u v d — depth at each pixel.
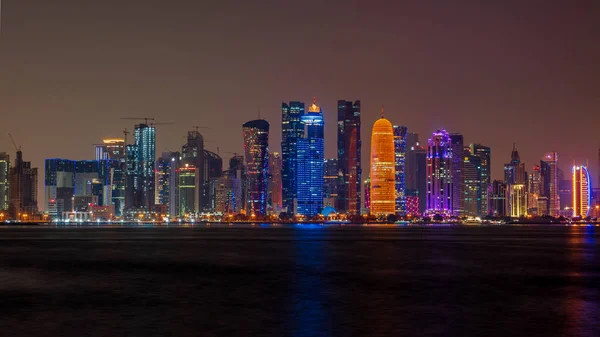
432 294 104.38
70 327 76.62
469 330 74.88
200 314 85.12
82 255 191.25
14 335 72.69
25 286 114.81
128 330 74.94
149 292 107.00
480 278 127.81
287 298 99.81
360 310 88.38
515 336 71.88
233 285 116.62
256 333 73.50
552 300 97.44
